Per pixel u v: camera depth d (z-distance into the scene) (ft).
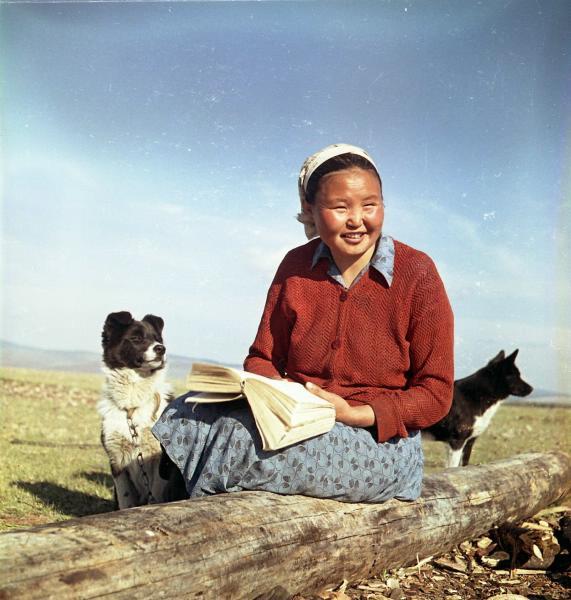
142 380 13.84
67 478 15.72
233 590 6.95
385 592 8.41
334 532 8.03
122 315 14.46
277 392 7.61
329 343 8.48
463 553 10.11
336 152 8.23
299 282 8.75
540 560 9.46
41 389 32.86
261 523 7.39
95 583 5.88
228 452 7.89
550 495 12.60
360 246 8.18
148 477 13.79
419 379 8.45
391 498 8.96
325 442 8.02
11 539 6.01
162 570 6.34
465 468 11.56
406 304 8.33
